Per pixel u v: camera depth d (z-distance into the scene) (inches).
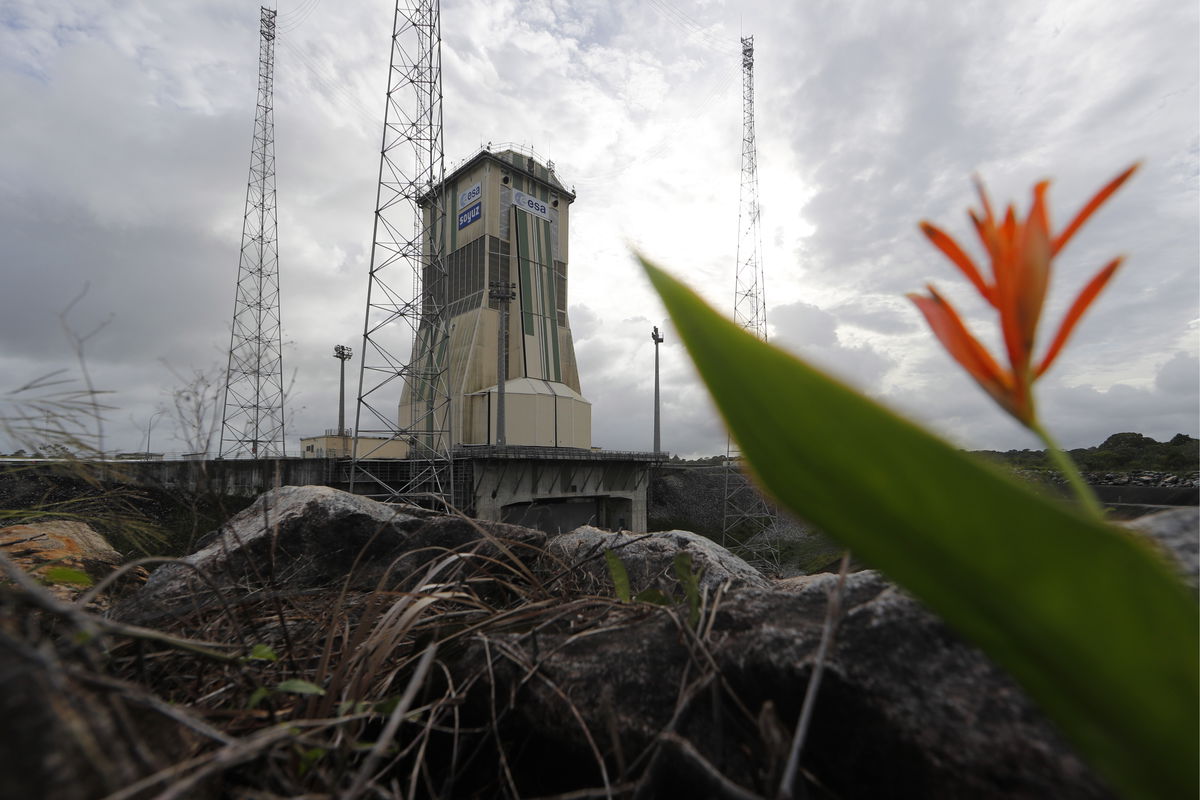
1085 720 19.8
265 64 1956.2
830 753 41.5
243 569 95.7
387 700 55.3
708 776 35.6
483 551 108.7
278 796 41.3
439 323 1496.1
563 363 2871.6
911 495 17.8
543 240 2861.7
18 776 27.0
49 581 83.3
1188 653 16.8
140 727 38.4
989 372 23.7
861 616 46.4
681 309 20.0
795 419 18.2
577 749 54.0
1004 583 18.2
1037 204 22.5
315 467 1459.2
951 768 35.0
